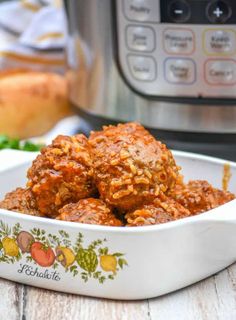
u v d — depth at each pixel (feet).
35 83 2.39
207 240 1.36
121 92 1.96
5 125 2.36
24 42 2.61
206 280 1.43
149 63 1.87
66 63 2.23
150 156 1.39
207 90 1.85
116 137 1.42
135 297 1.36
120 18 1.88
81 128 2.17
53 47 2.62
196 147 1.92
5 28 2.63
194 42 1.81
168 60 1.85
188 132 1.91
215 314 1.33
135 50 1.88
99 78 2.00
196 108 1.88
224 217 1.33
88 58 2.03
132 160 1.37
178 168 1.46
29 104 2.36
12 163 1.64
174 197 1.47
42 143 2.11
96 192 1.44
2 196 1.63
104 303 1.37
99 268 1.34
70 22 2.10
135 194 1.37
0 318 1.34
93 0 1.94
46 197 1.43
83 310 1.35
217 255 1.40
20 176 1.65
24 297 1.40
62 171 1.41
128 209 1.39
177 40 1.82
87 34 2.01
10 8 2.64
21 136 2.37
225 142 1.90
